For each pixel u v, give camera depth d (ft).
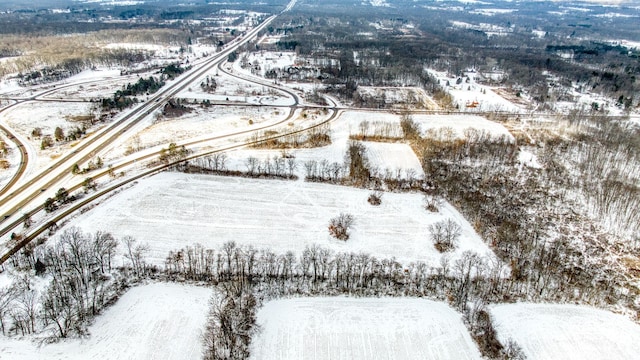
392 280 313.32
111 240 322.55
